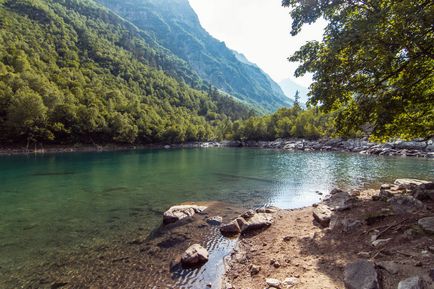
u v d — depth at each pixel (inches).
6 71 3361.2
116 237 545.0
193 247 451.8
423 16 386.3
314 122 4279.0
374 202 589.3
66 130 3078.2
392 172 1389.0
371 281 271.9
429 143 2490.2
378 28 450.3
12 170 1503.4
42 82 3417.8
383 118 504.1
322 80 537.6
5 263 438.3
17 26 6018.7
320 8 551.2
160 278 386.3
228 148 4315.9
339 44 452.4
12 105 2655.0
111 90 5305.1
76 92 4104.3
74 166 1716.3
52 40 6535.4
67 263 435.5
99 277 392.2
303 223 587.5
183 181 1196.5
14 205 792.3
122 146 3937.0
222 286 359.3
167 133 4832.7
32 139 2760.8
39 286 372.5
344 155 2556.6
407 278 253.9
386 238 385.1
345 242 425.4
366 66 486.9
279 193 959.6
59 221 647.8
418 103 522.3
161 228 596.4
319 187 1058.7
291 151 3380.9
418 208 473.1
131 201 842.8
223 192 973.8
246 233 556.1
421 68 492.7
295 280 329.4
